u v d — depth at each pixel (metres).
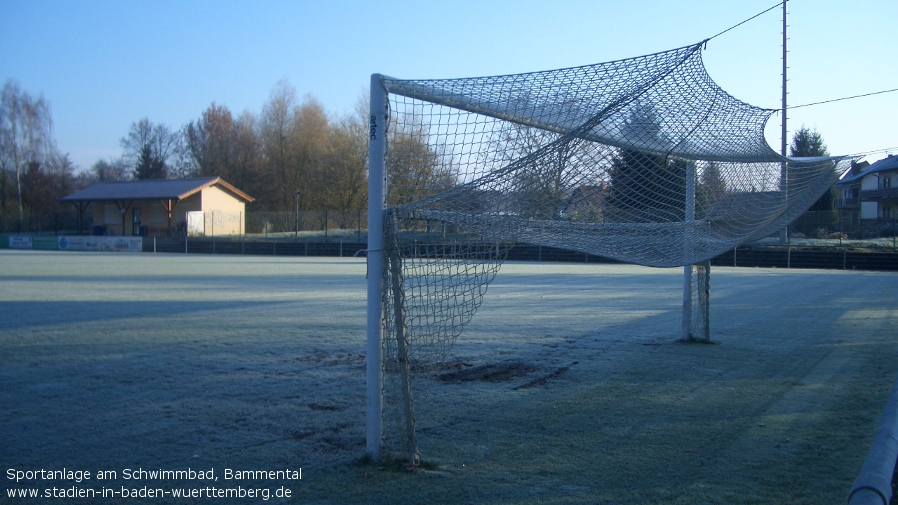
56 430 5.57
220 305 14.38
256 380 7.37
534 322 12.14
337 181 57.16
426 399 6.60
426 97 4.63
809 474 4.62
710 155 6.05
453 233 4.75
